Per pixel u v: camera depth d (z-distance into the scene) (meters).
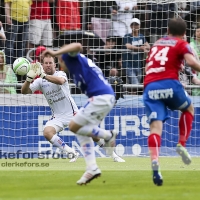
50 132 33.00
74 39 40.38
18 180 23.36
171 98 21.33
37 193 18.61
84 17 43.44
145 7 42.94
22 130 38.34
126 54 41.19
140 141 38.69
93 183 22.05
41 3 41.97
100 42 41.97
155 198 17.08
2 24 41.12
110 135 21.81
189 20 42.28
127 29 43.25
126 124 38.75
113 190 19.45
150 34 41.28
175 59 21.25
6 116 38.16
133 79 41.12
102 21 43.38
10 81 39.66
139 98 38.78
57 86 32.91
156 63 21.34
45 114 38.53
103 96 21.02
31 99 38.53
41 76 30.94
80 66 20.95
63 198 17.14
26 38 41.72
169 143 38.69
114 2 43.28
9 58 40.81
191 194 18.12
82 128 21.02
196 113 39.09
